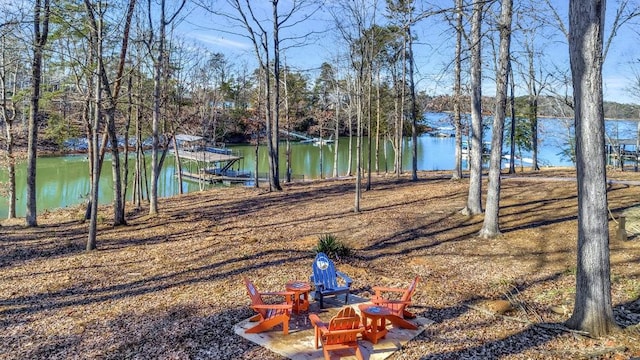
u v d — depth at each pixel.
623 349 5.07
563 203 13.84
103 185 30.08
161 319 6.52
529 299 6.98
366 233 11.80
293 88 47.09
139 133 19.20
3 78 16.36
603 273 5.47
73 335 6.08
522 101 28.78
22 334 6.16
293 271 8.67
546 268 8.41
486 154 36.03
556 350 5.19
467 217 12.89
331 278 6.98
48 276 8.85
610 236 10.00
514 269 8.48
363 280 8.14
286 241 11.17
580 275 5.64
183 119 31.25
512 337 5.62
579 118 5.47
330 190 20.73
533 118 27.62
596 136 5.38
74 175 32.94
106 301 7.41
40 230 13.34
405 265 9.07
